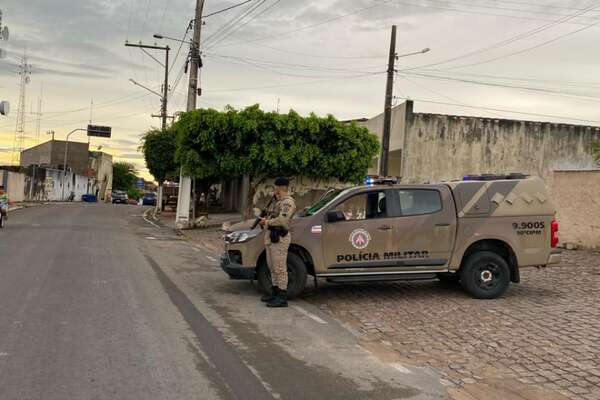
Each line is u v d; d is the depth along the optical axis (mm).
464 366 5664
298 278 8508
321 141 21047
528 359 5883
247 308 7992
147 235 19859
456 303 8547
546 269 11859
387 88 22984
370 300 8781
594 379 5305
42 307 7379
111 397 4457
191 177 22141
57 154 82938
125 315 7152
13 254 12344
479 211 8734
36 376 4863
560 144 26250
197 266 12125
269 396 4617
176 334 6387
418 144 25359
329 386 4930
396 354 6039
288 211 8000
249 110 20250
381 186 8758
